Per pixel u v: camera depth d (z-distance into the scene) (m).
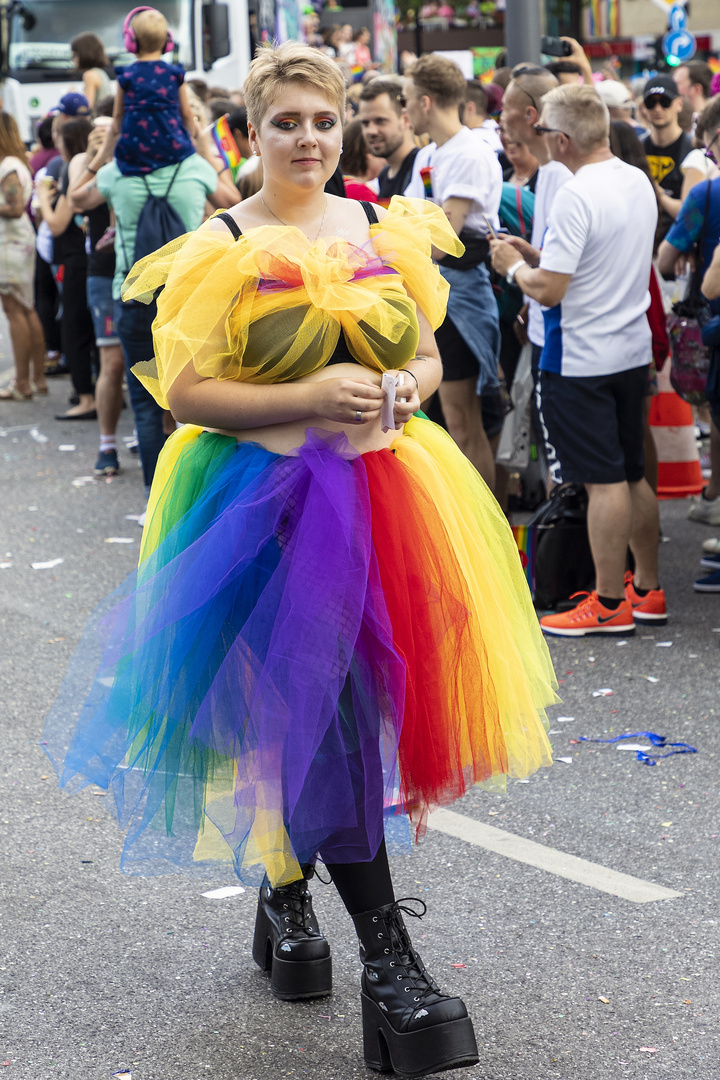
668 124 7.75
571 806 3.54
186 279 2.32
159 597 2.37
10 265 9.84
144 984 2.68
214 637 2.31
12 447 8.62
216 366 2.32
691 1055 2.39
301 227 2.42
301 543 2.25
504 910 2.96
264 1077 2.34
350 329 2.33
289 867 2.32
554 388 4.82
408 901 3.02
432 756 2.32
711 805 3.52
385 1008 2.27
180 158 5.94
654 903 2.98
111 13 14.72
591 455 4.79
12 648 4.87
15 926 2.91
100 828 3.43
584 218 4.60
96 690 2.50
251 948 2.83
